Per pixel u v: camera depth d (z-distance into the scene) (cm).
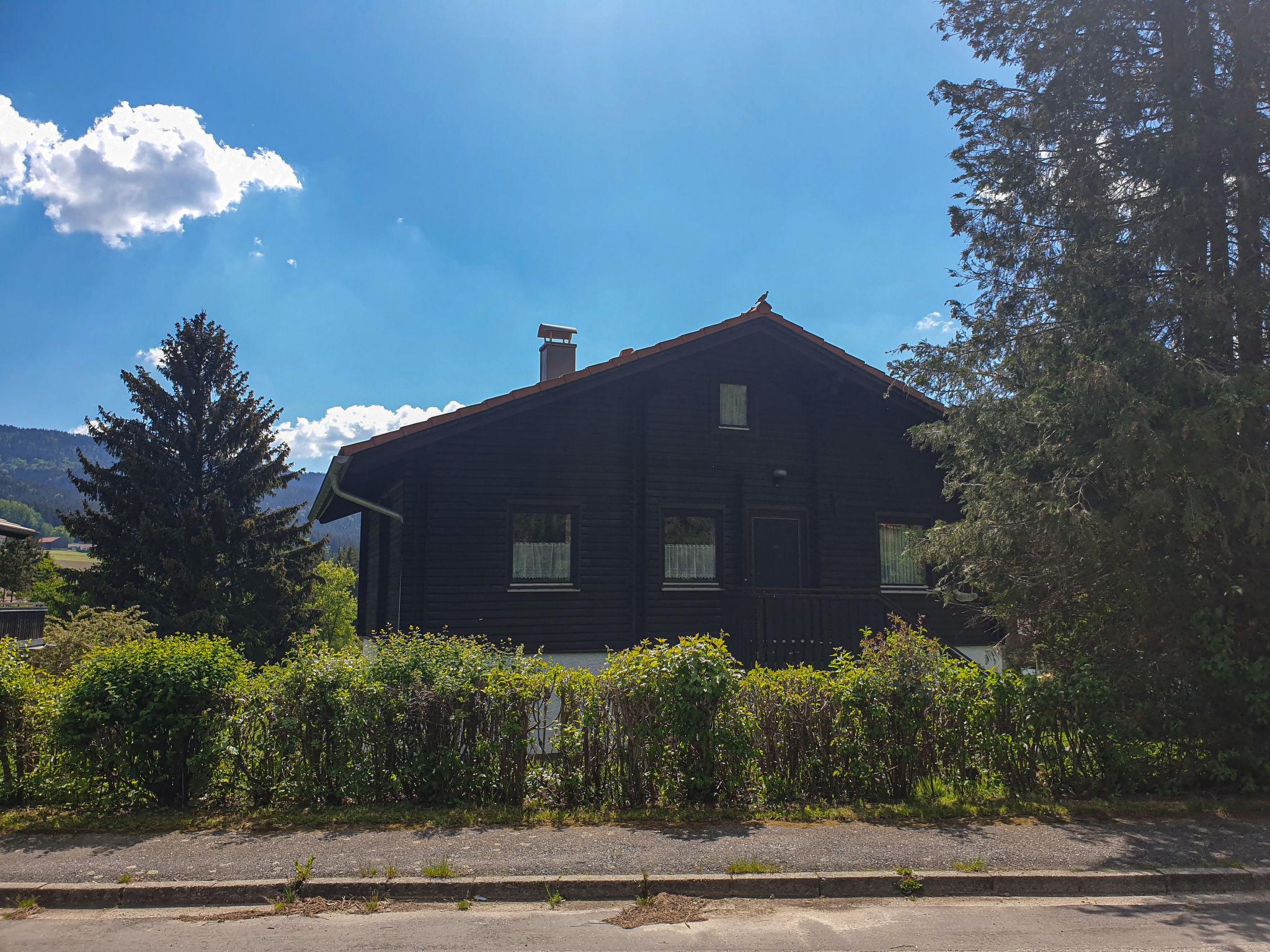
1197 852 608
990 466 859
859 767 735
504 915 518
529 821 670
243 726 725
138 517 3014
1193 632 762
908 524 1519
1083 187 828
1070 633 828
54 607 3294
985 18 898
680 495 1370
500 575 1262
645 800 719
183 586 2939
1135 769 752
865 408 1514
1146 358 732
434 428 1189
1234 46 791
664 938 484
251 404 3369
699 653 731
